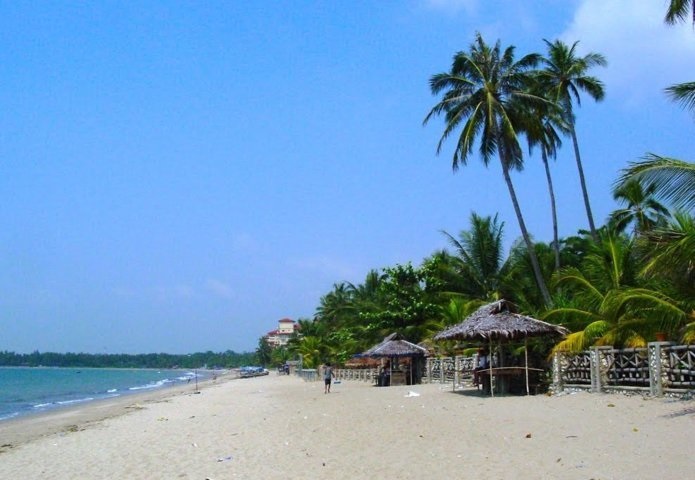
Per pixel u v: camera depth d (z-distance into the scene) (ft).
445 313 131.23
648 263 56.65
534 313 98.78
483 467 35.42
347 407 77.20
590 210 123.54
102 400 169.89
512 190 108.78
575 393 67.87
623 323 64.49
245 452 47.44
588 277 88.28
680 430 41.34
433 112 114.32
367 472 36.81
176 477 39.83
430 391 94.73
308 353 257.34
